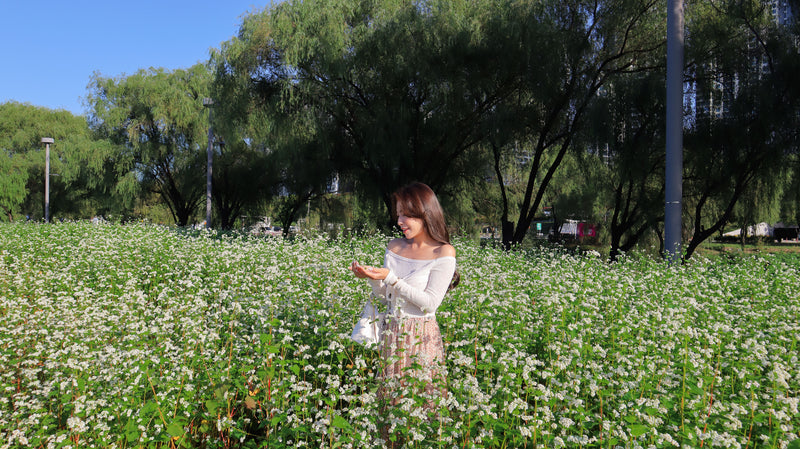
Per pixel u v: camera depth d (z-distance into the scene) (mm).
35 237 13375
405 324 3400
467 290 5727
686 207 18734
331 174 20594
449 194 21188
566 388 3402
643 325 4691
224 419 3346
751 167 15883
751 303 6496
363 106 18953
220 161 31719
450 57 16844
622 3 16656
